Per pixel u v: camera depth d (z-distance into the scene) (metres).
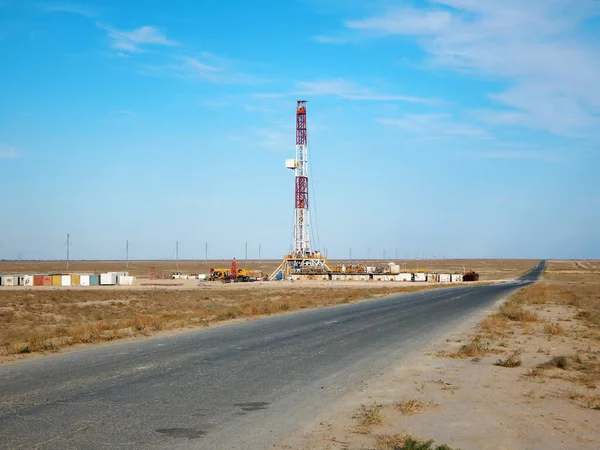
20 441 8.33
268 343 20.67
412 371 14.88
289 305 42.19
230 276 109.62
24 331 28.64
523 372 14.86
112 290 79.69
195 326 27.61
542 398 11.85
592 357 17.39
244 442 8.50
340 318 32.16
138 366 15.35
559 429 9.55
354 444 8.55
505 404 11.30
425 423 9.83
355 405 11.04
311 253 116.69
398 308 40.38
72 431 8.91
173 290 79.88
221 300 60.12
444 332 24.50
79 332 24.23
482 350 18.33
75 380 13.26
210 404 10.91
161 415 10.01
